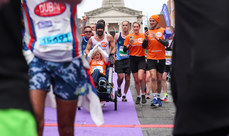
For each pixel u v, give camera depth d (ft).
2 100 4.55
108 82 22.17
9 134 4.44
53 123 17.31
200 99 5.56
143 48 23.82
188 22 5.84
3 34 4.82
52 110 21.42
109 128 16.60
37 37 8.72
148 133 15.51
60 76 8.71
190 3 5.80
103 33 23.11
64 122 8.88
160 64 24.06
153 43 23.75
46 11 8.75
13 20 5.11
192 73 5.65
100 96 22.29
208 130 5.50
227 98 5.36
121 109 23.22
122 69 26.48
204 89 5.49
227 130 5.63
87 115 20.26
